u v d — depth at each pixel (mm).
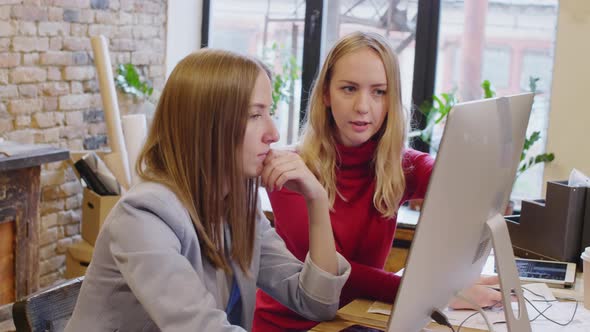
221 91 1417
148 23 4480
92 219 3775
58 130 3965
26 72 3750
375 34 1941
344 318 1756
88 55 4090
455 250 1386
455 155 1250
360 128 1910
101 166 3793
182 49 4758
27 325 1499
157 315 1328
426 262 1293
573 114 3773
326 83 1982
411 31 4289
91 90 4141
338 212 2006
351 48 1897
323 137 1996
